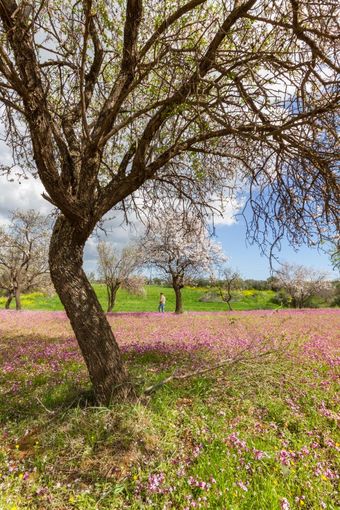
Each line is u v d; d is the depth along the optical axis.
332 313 29.84
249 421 4.67
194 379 6.07
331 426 4.66
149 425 4.19
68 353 9.91
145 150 4.79
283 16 3.40
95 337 4.81
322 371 7.14
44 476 3.64
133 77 5.01
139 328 17.20
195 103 4.06
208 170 5.96
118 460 3.75
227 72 3.93
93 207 5.03
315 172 4.88
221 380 6.07
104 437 4.09
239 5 3.79
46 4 3.86
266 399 5.38
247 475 3.42
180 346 10.30
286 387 6.01
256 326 17.05
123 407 4.46
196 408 4.96
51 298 52.75
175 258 27.30
